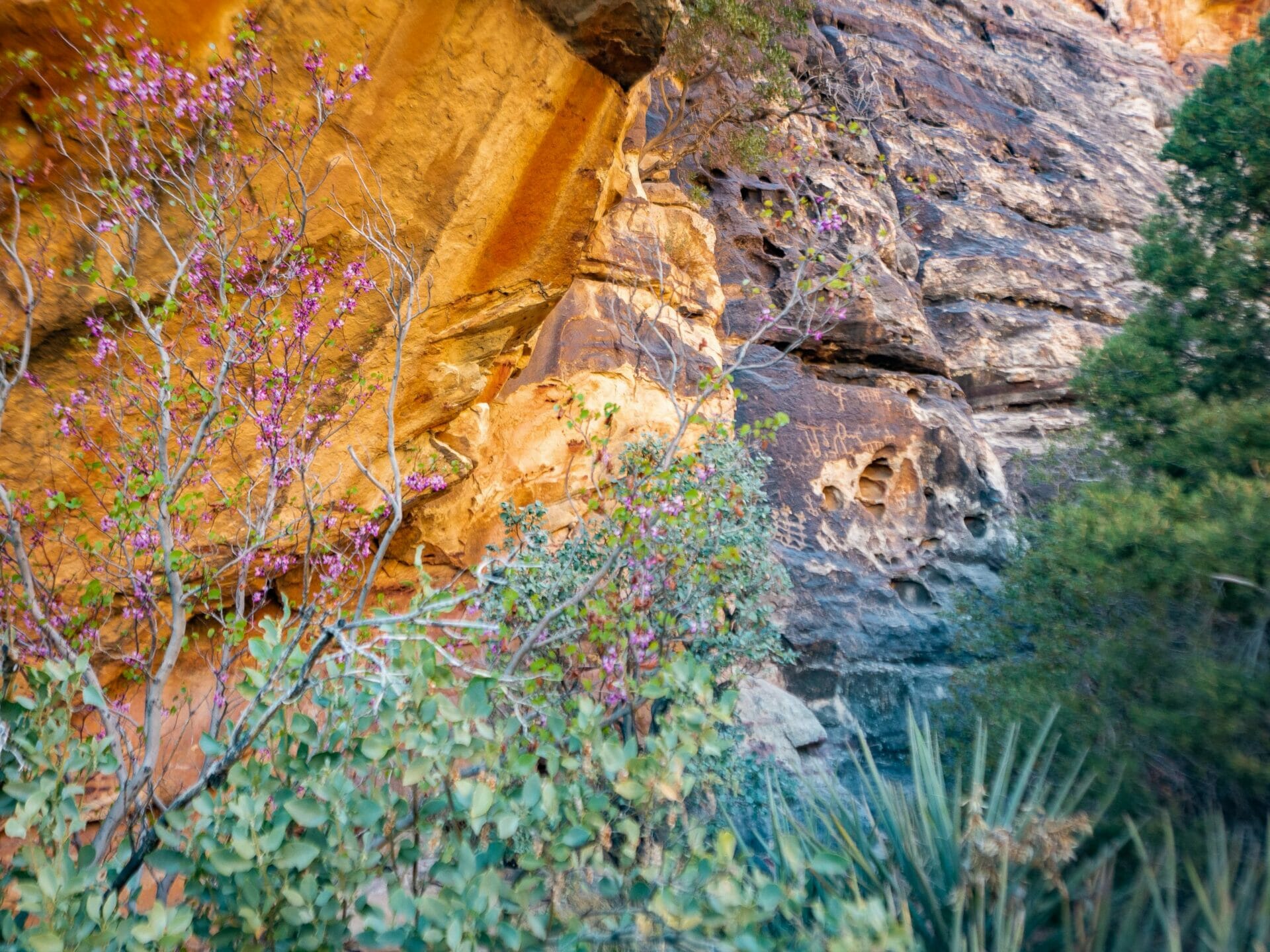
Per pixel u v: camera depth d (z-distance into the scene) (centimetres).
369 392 454
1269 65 747
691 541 514
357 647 246
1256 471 555
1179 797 442
